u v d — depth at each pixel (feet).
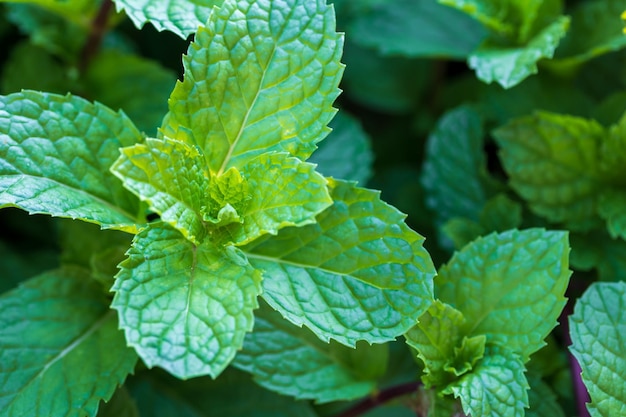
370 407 1.36
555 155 1.44
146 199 1.21
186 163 1.23
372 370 1.35
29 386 1.29
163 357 1.17
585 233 1.43
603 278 1.40
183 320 1.19
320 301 1.24
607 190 1.44
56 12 1.48
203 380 1.41
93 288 1.35
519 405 1.26
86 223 1.34
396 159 1.66
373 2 1.63
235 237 1.24
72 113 1.27
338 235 1.26
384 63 1.67
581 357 1.27
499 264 1.30
